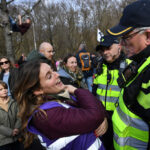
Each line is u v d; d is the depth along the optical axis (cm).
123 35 108
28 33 1434
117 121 121
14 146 246
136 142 108
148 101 98
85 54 529
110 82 246
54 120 98
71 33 1479
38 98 108
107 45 231
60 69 267
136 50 108
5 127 235
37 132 104
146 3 102
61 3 1373
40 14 1173
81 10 1494
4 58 374
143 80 101
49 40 1328
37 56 219
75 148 103
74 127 99
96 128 106
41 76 104
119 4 1461
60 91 114
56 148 102
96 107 108
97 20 1520
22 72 106
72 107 115
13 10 739
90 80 524
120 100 126
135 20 102
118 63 238
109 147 140
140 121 105
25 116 105
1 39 1177
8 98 247
